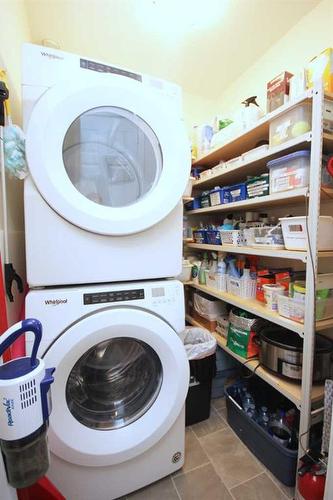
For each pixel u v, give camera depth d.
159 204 0.86
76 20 1.46
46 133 0.72
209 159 1.83
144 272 0.91
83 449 0.80
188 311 2.13
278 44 1.63
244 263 1.57
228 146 1.55
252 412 1.27
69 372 0.77
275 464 1.06
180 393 0.93
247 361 1.34
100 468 0.88
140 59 1.80
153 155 0.95
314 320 0.96
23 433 0.50
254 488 1.03
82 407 0.89
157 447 0.98
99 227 0.79
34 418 0.52
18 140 0.73
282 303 1.14
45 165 0.72
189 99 2.21
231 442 1.26
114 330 0.80
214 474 1.08
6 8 0.93
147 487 1.02
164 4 1.36
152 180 0.97
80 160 0.89
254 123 1.26
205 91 2.20
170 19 1.46
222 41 1.63
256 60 1.81
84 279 0.82
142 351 0.97
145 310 0.88
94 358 0.95
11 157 0.72
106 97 0.79
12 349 0.68
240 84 1.99
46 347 0.75
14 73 1.05
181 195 0.90
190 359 1.33
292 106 1.03
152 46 1.68
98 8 1.38
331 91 1.00
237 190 1.51
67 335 0.75
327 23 1.34
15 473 0.54
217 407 1.55
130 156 0.96
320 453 0.94
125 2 1.35
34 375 0.52
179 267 0.98
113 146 0.94
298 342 1.21
